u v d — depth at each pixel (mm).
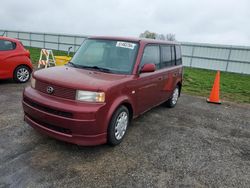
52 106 3287
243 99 8891
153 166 3436
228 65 20375
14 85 7703
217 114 6480
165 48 5629
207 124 5543
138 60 4289
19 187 2717
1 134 3990
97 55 4500
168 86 5875
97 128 3361
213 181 3225
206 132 5008
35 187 2744
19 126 4363
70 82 3359
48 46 28938
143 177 3146
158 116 5789
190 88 10391
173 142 4324
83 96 3281
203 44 21219
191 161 3691
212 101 7793
